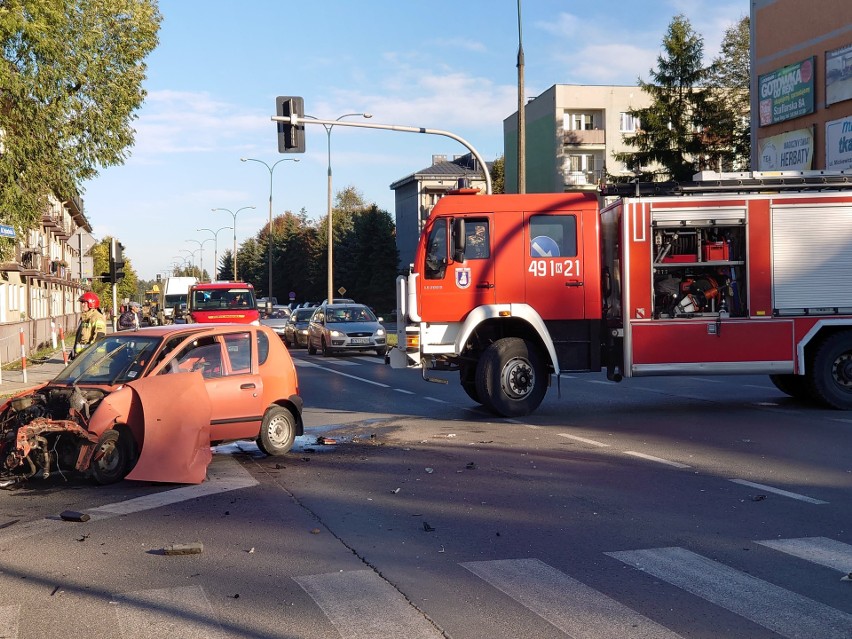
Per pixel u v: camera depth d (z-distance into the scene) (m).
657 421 12.43
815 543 6.13
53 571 5.64
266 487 8.30
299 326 36.56
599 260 13.26
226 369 9.69
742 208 13.15
